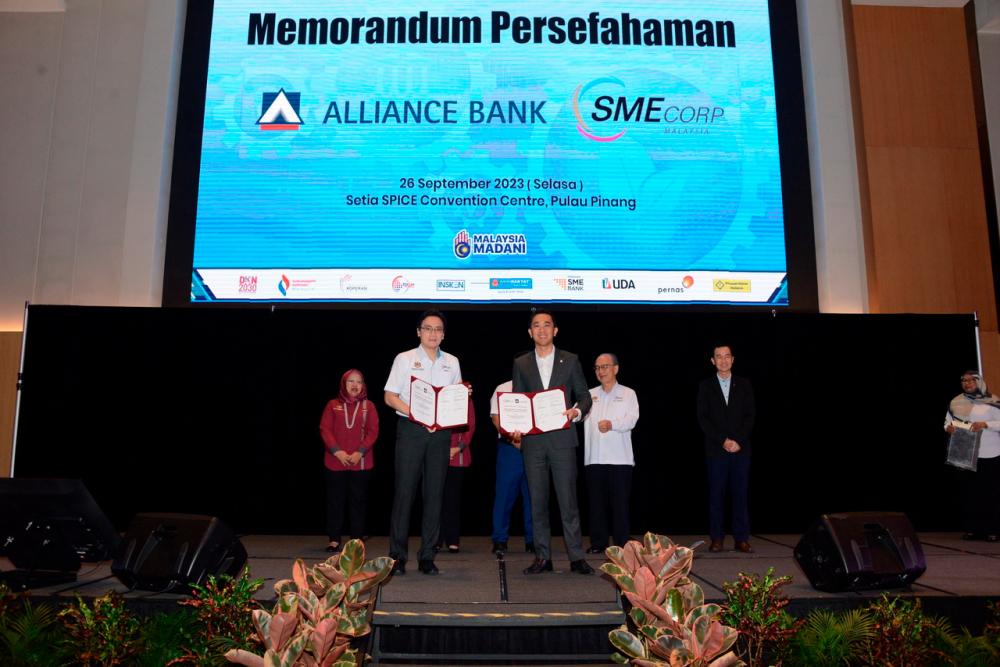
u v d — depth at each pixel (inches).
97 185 252.1
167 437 232.1
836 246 253.0
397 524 153.5
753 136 248.7
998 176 266.4
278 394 234.5
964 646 108.6
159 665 105.9
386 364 235.6
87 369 233.6
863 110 262.5
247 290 235.9
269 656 80.5
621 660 89.5
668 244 240.2
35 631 110.9
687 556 92.0
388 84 247.3
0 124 256.8
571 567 156.4
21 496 134.1
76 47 261.6
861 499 238.1
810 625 117.7
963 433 213.2
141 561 129.2
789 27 260.4
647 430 237.8
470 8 253.3
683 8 256.1
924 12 271.1
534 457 157.6
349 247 237.1
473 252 237.0
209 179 241.0
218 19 251.8
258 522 230.7
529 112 245.9
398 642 125.1
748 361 240.1
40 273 247.8
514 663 123.2
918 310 252.7
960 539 218.1
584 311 236.1
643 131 246.2
